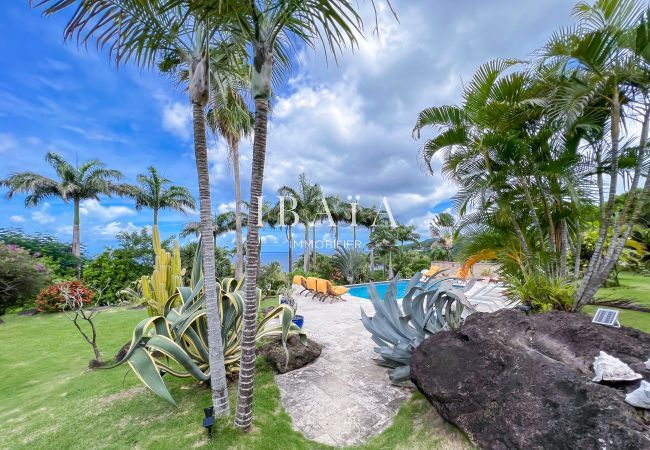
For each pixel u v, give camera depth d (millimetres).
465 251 6379
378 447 3096
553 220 5902
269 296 14133
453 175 6109
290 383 4516
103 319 9781
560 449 2162
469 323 3934
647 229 12000
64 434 3285
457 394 2988
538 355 2959
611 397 2275
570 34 4910
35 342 7277
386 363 4770
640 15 4191
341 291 11656
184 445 3020
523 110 5277
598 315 3670
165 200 20766
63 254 18281
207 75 3484
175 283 6320
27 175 17781
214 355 3539
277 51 3754
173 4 2625
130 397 4098
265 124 3186
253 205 3176
